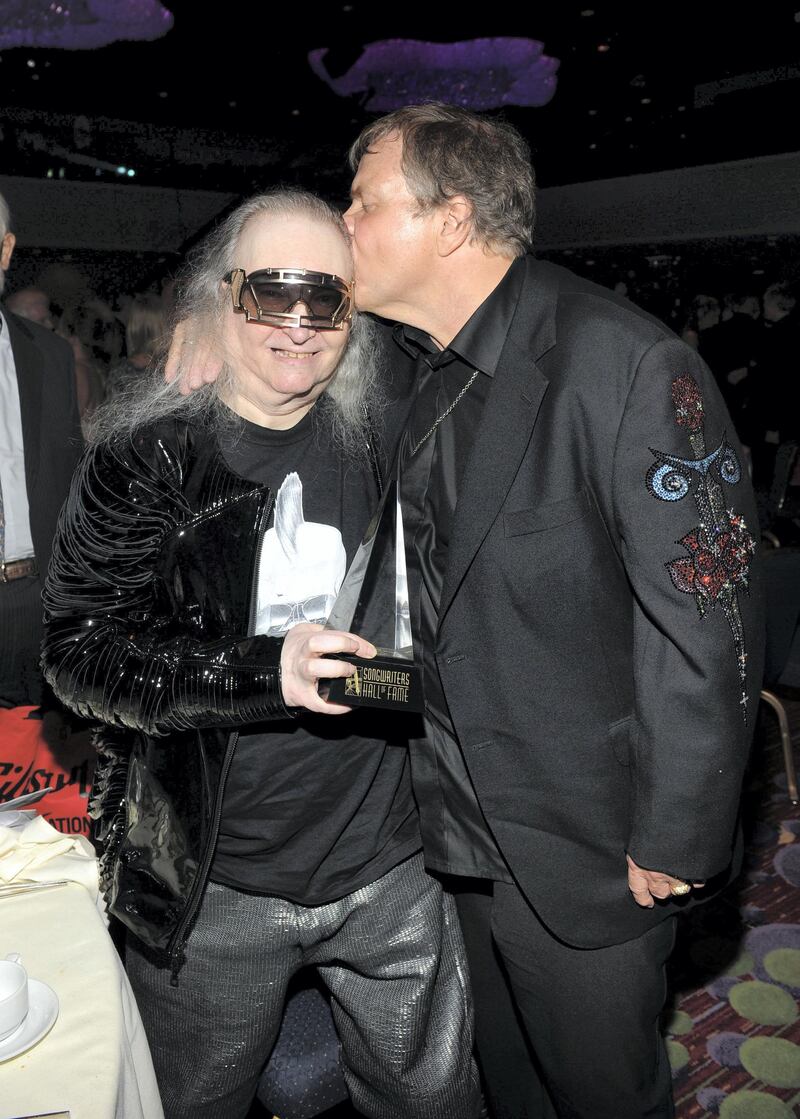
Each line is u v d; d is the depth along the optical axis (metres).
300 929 1.49
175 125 9.27
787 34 6.46
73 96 8.36
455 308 1.35
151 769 1.37
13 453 2.38
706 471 1.21
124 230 9.05
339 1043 1.65
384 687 1.20
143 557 1.30
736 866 1.44
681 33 6.46
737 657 1.24
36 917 1.19
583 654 1.31
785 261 7.69
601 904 1.38
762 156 7.59
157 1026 1.51
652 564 1.21
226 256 1.29
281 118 9.04
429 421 1.40
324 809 1.43
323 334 1.25
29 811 1.38
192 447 1.29
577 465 1.26
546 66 6.28
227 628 1.33
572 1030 1.47
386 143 1.31
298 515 1.36
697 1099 2.06
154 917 1.37
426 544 1.40
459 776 1.44
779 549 3.10
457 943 1.64
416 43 6.30
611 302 1.29
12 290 8.84
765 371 6.20
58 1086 0.93
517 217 1.32
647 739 1.27
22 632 2.41
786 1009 2.33
